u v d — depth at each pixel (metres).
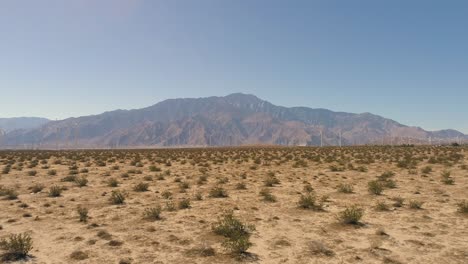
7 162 55.69
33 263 12.26
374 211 19.77
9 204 22.44
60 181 33.97
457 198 23.41
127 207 21.44
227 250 13.36
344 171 40.91
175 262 12.25
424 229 16.09
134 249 13.59
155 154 83.75
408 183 30.62
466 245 13.80
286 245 13.95
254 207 21.00
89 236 15.27
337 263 12.02
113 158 66.00
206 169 44.94
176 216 18.88
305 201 20.89
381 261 12.17
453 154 61.00
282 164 51.28
